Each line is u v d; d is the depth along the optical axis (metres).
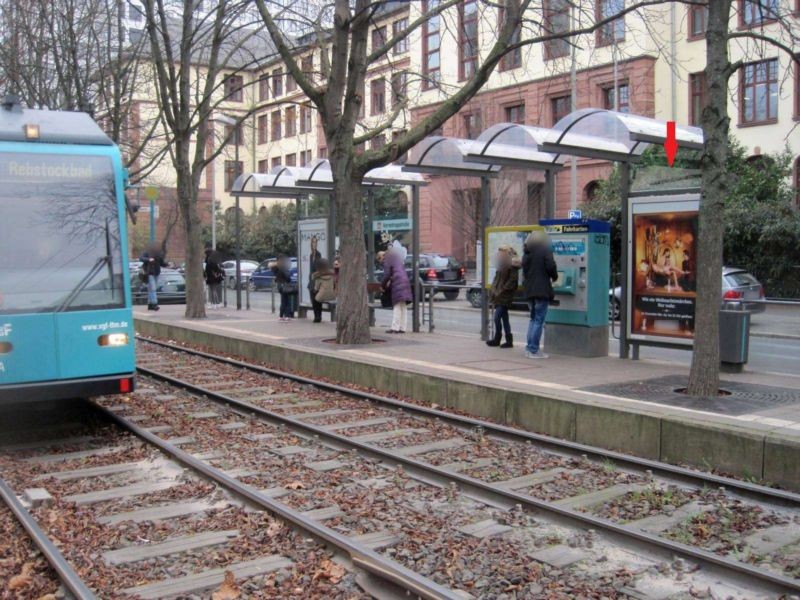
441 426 9.62
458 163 15.34
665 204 11.74
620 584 5.00
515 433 8.88
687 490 7.03
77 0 22.00
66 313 8.55
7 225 8.45
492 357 12.86
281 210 54.56
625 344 12.40
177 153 20.69
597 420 8.71
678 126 12.56
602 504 6.70
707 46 8.95
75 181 8.88
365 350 13.86
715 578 5.09
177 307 27.03
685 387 9.84
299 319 20.75
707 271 9.20
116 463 7.99
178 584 4.95
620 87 29.11
